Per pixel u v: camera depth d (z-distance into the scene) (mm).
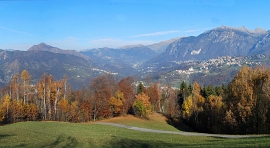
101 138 39125
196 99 100000
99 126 67188
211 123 81062
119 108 99312
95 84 99625
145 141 37906
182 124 98438
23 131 44438
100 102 96938
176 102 119500
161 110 126000
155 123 91125
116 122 86000
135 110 99625
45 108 90938
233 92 58281
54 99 92875
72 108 91688
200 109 89562
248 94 54656
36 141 34625
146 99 100062
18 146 30531
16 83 92500
